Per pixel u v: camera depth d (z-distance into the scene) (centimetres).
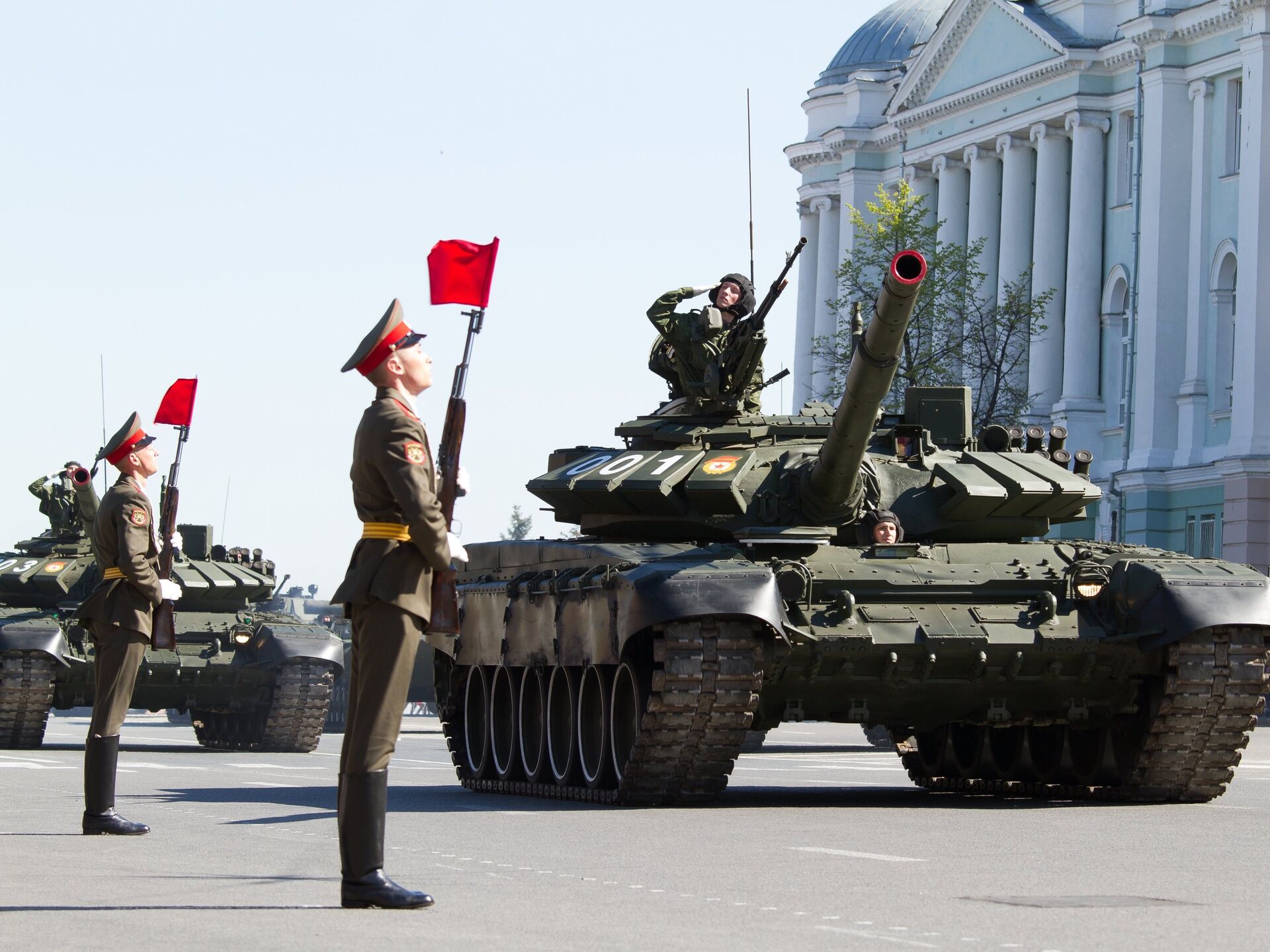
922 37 7956
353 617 1022
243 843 1421
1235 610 1823
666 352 2230
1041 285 6588
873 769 2798
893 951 870
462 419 1019
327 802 1898
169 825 1595
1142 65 6016
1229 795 2097
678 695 1755
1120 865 1270
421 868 1231
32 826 1573
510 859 1295
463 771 2311
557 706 2080
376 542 1009
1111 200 6375
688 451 2103
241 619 3525
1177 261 5919
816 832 1532
